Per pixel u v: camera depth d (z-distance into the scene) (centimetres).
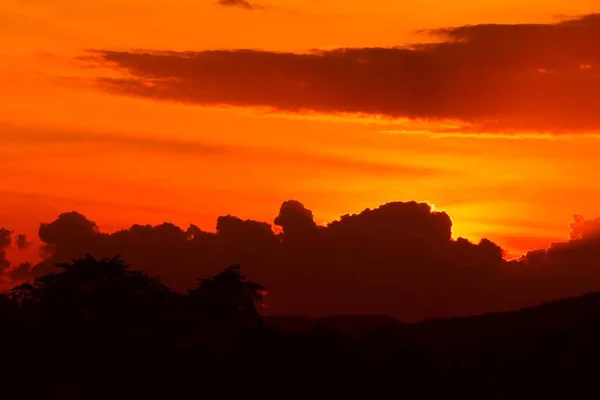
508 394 19162
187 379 19300
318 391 19100
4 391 18638
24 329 19962
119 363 19562
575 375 19262
